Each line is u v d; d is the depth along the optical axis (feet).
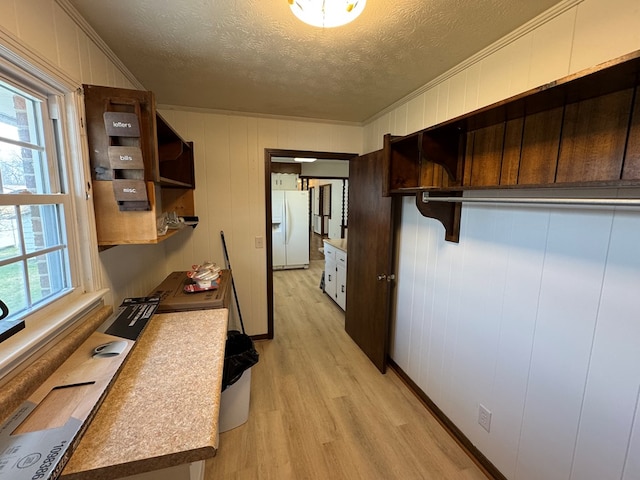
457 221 5.82
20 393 2.70
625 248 3.25
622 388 3.34
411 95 7.25
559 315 3.99
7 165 3.10
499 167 4.72
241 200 9.46
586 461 3.74
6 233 3.07
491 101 5.07
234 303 9.86
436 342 6.66
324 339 10.36
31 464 2.14
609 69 2.55
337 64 5.74
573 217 3.76
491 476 5.20
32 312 3.32
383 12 4.08
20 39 2.99
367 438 6.03
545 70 4.17
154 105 4.38
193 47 5.10
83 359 3.49
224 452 5.64
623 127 3.11
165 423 2.73
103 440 2.52
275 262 20.48
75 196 4.10
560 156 3.76
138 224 4.49
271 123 9.37
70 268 4.01
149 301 5.44
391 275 8.04
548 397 4.19
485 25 4.37
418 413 6.79
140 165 4.27
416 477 5.20
